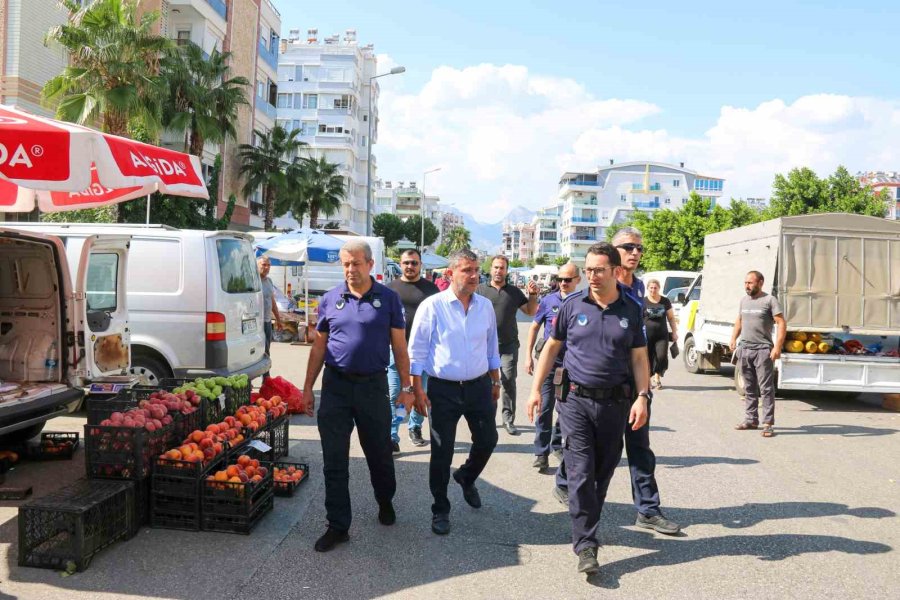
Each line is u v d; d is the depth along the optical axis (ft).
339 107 231.91
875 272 34.42
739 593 12.79
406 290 23.27
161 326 25.07
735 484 20.07
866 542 15.48
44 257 19.52
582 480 13.80
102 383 19.58
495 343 16.98
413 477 20.10
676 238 153.69
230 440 16.83
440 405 16.06
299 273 77.82
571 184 357.61
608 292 14.17
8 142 13.42
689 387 39.81
